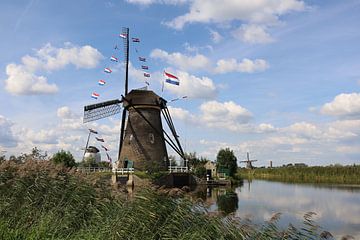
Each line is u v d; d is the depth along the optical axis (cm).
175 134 5806
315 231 1077
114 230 1161
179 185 5516
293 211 2952
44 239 1161
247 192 4700
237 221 1122
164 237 1129
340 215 2816
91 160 7200
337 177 7888
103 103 5447
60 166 1628
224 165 7912
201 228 1125
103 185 1582
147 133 5412
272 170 9925
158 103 5488
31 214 1375
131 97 5481
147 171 5050
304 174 8694
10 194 1493
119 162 5462
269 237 1058
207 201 1239
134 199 1230
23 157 1855
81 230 1247
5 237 1118
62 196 1453
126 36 5859
